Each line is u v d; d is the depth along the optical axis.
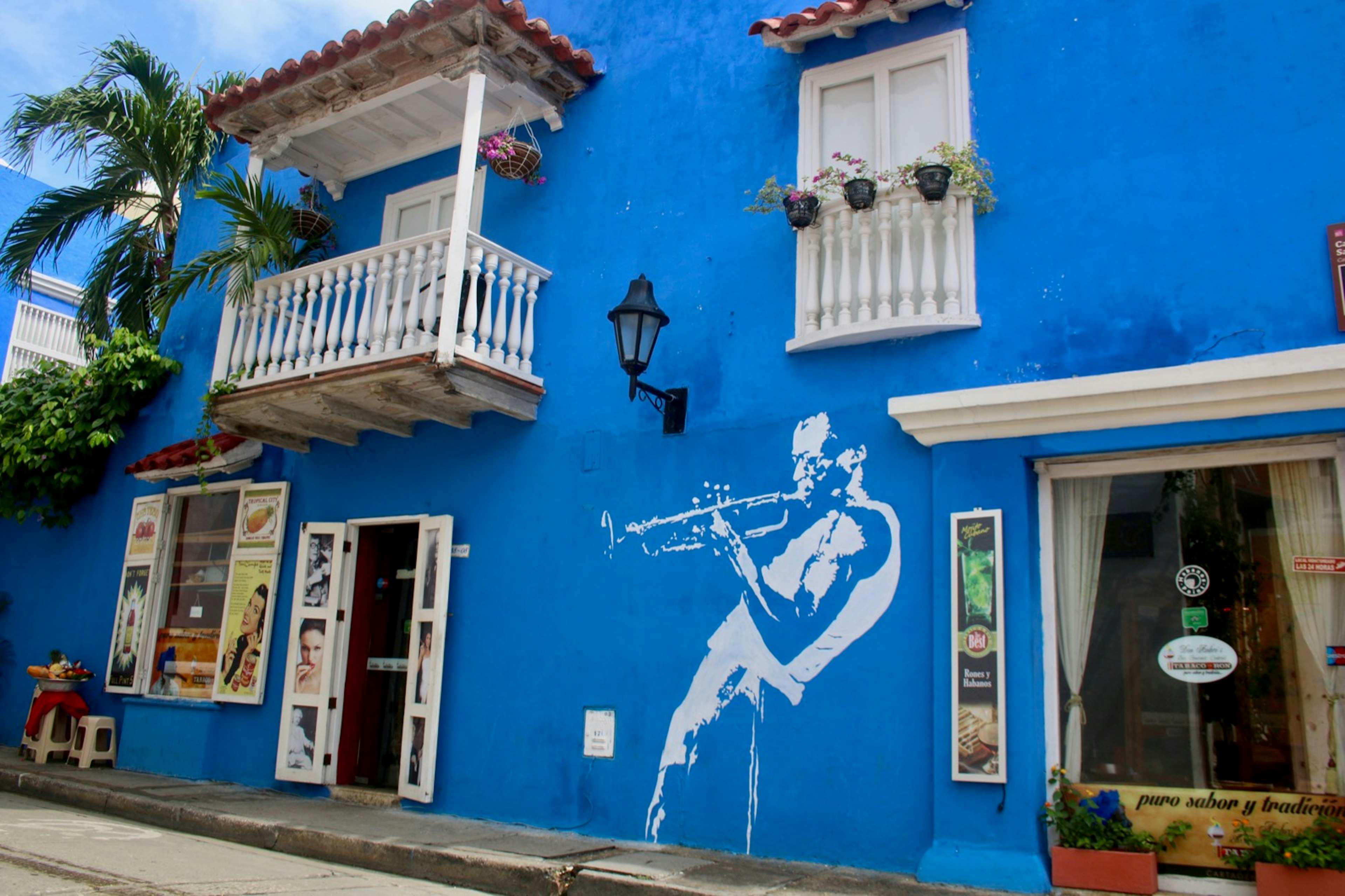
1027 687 5.79
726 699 6.84
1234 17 6.12
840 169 7.32
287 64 8.70
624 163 8.43
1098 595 5.99
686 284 7.80
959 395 6.12
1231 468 5.79
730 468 7.23
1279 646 5.50
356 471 9.30
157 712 9.91
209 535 10.34
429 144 9.83
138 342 11.41
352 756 8.87
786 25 7.41
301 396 8.37
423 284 9.18
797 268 7.25
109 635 10.83
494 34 8.05
